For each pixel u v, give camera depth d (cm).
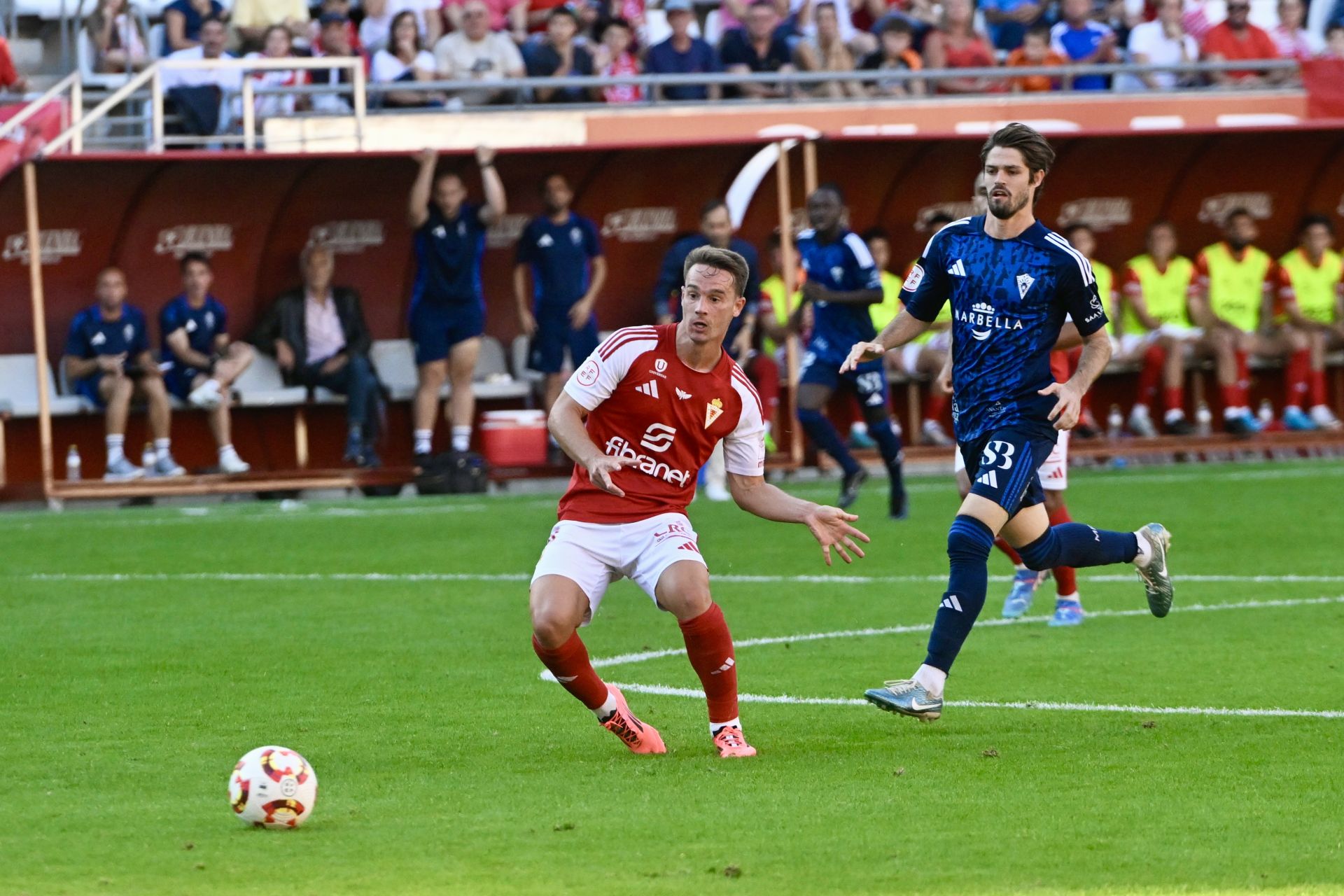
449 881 1512
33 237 5812
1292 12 7719
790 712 2356
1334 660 2698
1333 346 7025
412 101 6562
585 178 6569
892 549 4331
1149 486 5716
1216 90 6962
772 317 6644
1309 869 1531
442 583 3828
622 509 2086
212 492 6009
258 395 6159
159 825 1741
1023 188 2306
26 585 3831
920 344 6731
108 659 2858
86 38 6819
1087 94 6869
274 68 6125
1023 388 2338
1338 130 6762
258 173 6206
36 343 5903
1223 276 6962
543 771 1995
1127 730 2181
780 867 1555
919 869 1545
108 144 6475
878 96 6838
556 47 6781
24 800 1859
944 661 2170
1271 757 2005
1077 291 2312
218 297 6366
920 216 6850
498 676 2678
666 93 6869
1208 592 3525
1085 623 3156
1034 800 1811
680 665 2791
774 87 6912
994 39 7506
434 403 6278
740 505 2148
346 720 2327
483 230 6219
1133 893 1460
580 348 6353
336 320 6278
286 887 1498
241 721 2328
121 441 6031
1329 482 5734
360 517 5300
